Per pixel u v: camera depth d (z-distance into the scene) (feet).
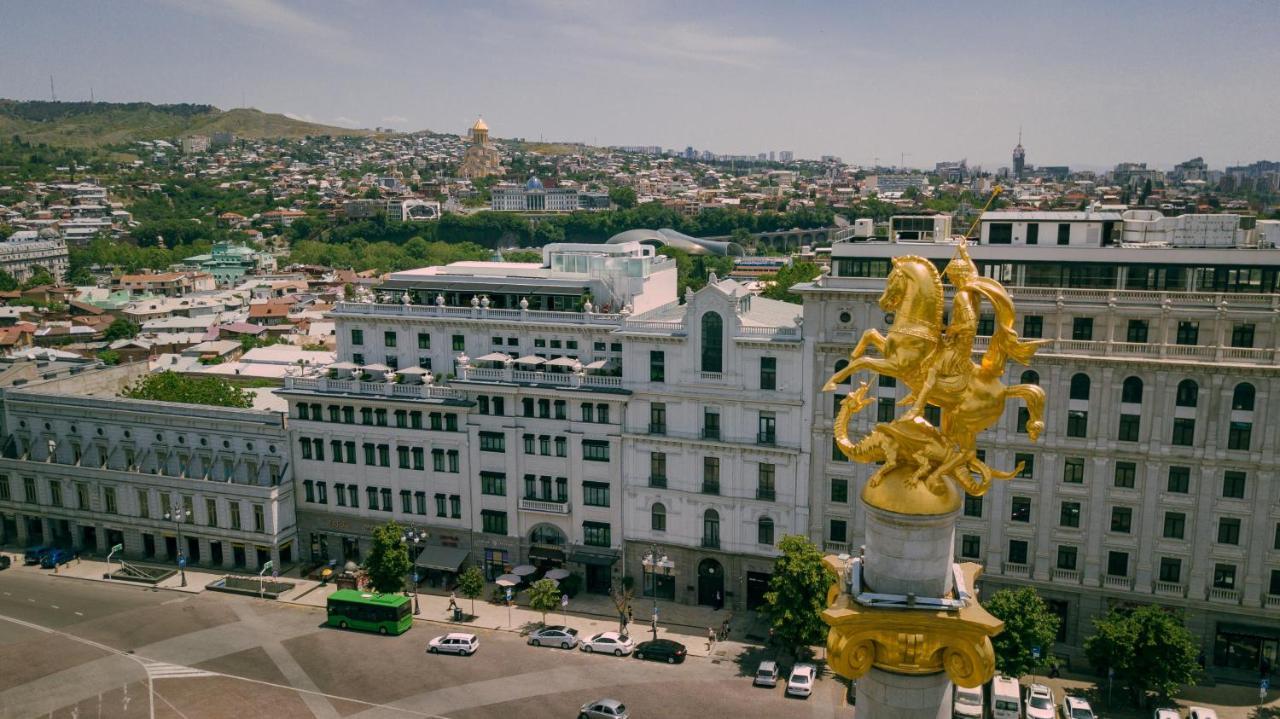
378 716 270.67
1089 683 285.02
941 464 125.39
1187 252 283.38
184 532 393.50
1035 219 312.50
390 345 385.91
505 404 352.28
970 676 121.60
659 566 341.82
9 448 425.28
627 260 391.04
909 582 125.39
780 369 316.60
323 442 379.35
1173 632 256.73
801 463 319.06
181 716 272.72
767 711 267.39
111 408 404.98
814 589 286.87
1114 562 293.23
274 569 379.55
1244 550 278.46
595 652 307.37
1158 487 283.38
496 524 361.30
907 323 127.75
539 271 403.75
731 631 321.93
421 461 367.45
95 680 295.07
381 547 331.57
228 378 582.35
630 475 341.62
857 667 125.70
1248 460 273.33
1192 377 275.18
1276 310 267.39
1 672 301.02
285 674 297.33
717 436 329.11
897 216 352.28
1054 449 291.17
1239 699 270.87
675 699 275.18
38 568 397.19
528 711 270.67
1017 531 300.61
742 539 331.36
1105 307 282.15
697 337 325.42
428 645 311.27
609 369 350.23
